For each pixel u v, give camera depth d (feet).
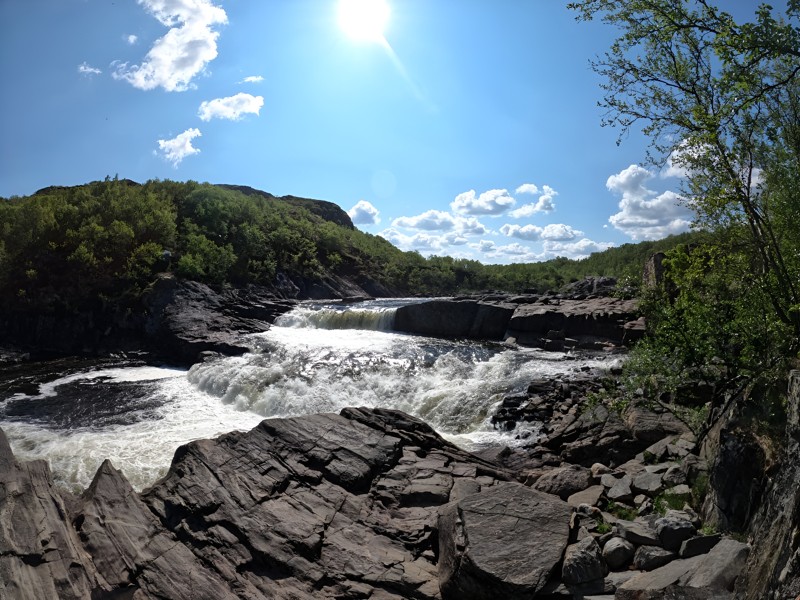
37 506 21.94
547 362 63.93
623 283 37.70
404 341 81.20
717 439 26.68
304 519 25.32
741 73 19.25
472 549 20.88
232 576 21.54
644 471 29.50
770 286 25.17
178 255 122.21
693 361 28.91
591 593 19.04
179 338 87.76
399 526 26.11
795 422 16.30
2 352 88.58
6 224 111.34
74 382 71.26
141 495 25.77
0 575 18.51
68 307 98.84
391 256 238.27
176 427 52.13
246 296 116.57
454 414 52.70
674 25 22.61
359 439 33.88
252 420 55.11
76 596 18.94
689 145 24.50
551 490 30.91
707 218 27.66
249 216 172.65
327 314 100.22
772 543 14.82
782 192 24.67
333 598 21.01
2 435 24.70
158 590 20.29
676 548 20.65
